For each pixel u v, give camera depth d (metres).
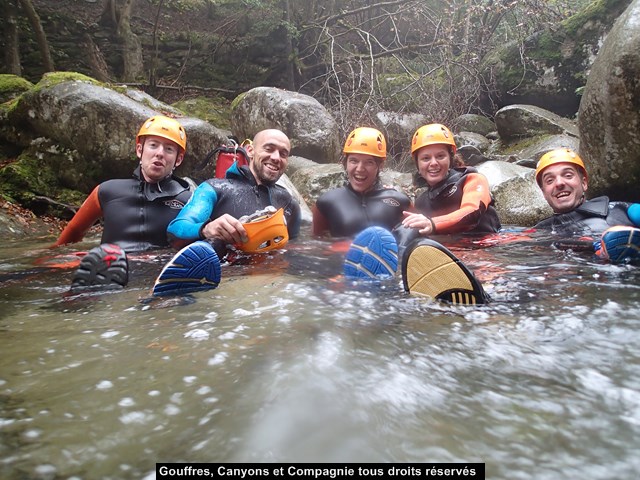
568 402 1.09
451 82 11.03
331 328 1.57
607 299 1.94
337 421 0.99
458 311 1.81
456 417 1.02
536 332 1.57
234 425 0.98
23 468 0.84
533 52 10.95
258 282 2.28
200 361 1.29
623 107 4.62
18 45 10.66
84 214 3.93
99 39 12.32
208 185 3.54
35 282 2.52
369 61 12.66
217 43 13.59
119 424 0.99
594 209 3.75
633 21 4.58
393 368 1.26
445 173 4.39
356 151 4.10
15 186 6.26
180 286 2.12
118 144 6.59
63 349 1.41
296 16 13.38
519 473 0.84
